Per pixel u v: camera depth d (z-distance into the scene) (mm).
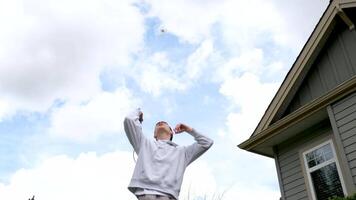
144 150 2250
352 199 6176
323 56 9039
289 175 9000
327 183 7988
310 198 8250
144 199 2064
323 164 8188
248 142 9641
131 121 2318
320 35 8859
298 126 8719
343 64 8438
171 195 2129
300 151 8914
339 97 7695
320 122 8617
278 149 9609
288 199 8805
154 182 2107
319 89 8898
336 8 8391
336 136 7543
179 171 2248
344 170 7340
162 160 2223
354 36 8320
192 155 2428
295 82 9289
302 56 9195
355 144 7211
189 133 2502
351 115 7418
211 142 2471
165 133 2496
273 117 9414
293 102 9555
